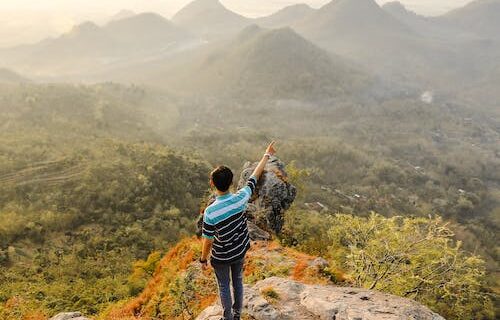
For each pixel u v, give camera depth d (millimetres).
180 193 121812
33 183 118812
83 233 93312
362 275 13539
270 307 6875
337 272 14297
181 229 97750
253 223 24797
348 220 15477
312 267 14938
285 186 26500
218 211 5082
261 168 5605
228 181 5027
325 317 6500
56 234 93438
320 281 13984
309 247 23344
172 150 162000
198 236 23016
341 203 171625
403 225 13688
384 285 13312
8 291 46375
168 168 130375
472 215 192500
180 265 18047
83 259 77125
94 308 30891
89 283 55031
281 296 7492
